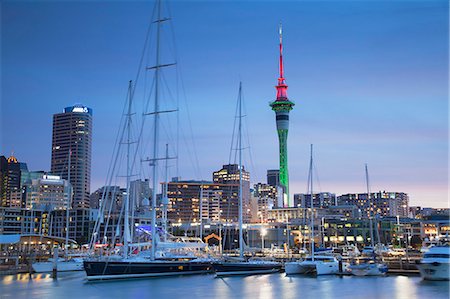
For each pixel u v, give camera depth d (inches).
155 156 3868.1
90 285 3464.6
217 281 3720.5
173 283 3570.4
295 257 5969.5
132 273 3727.9
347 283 3661.4
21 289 3449.8
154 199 3846.0
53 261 4940.9
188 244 4175.7
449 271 3641.7
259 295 2999.5
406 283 3622.0
